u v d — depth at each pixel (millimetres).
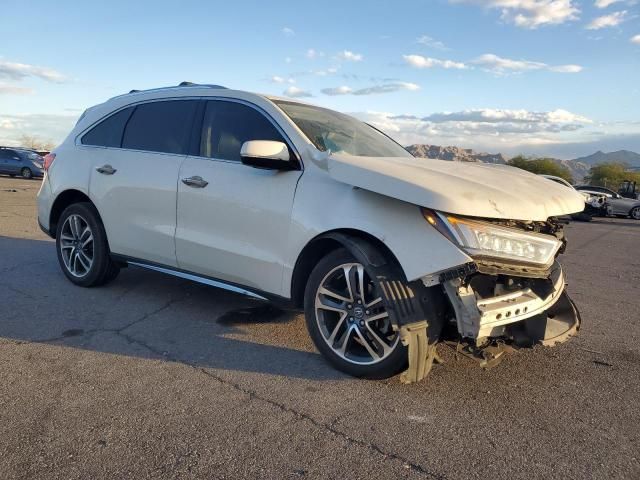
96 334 4230
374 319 3465
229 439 2807
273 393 3352
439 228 3164
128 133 5148
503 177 3791
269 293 4012
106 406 3100
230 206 4148
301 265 3814
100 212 5191
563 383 3732
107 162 5152
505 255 3215
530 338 3576
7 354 3770
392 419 3094
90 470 2504
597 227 19500
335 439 2852
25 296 5141
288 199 3832
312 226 3672
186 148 4613
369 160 3559
